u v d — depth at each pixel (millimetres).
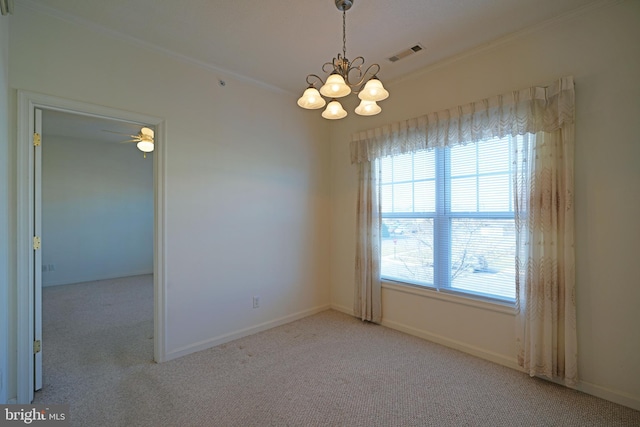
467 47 2707
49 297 4797
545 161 2322
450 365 2623
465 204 2906
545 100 2326
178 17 2283
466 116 2756
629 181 2068
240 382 2367
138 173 6586
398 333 3328
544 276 2312
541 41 2404
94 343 3082
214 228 3049
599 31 2158
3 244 1894
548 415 1980
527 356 2414
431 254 3164
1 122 1834
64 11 2209
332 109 2037
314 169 3982
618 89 2098
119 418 1952
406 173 3371
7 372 2027
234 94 3205
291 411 2025
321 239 4074
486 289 2770
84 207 5938
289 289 3705
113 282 5836
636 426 1881
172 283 2764
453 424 1904
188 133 2875
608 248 2135
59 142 5676
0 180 1820
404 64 3008
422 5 2146
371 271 3568
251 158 3348
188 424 1900
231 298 3176
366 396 2188
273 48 2709
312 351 2898
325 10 2207
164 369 2566
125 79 2529
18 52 2090
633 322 2053
